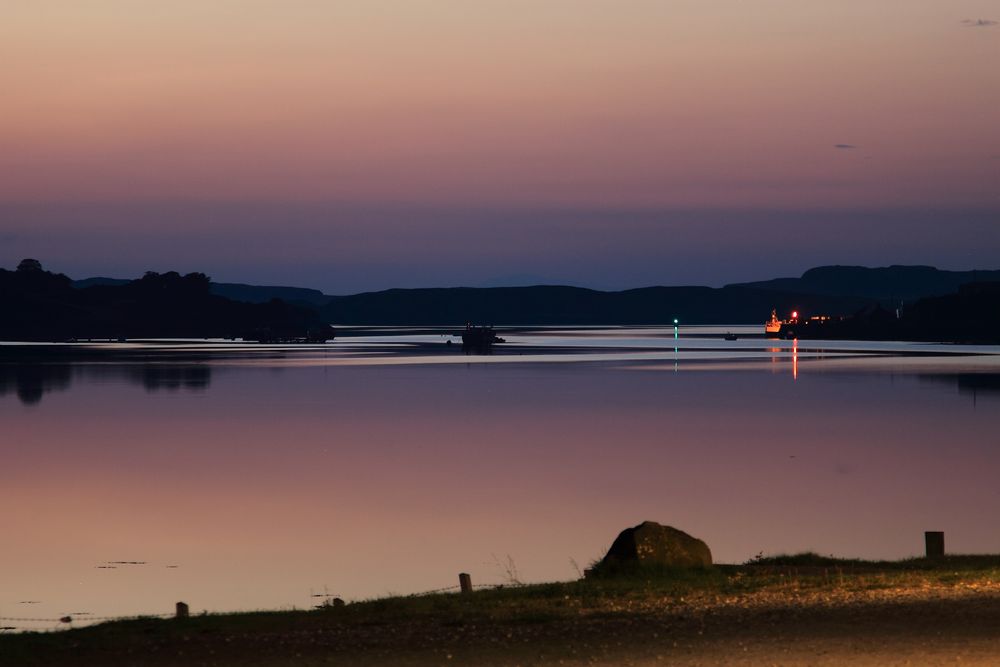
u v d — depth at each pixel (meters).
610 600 35.97
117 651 30.28
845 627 29.62
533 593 38.53
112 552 98.56
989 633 28.16
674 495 127.94
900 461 156.62
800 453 165.88
